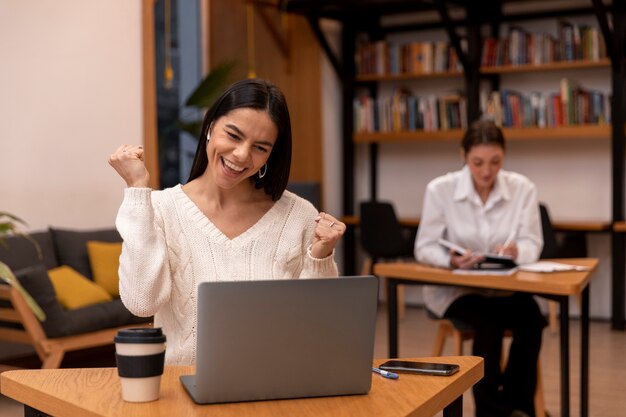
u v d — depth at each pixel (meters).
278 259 2.32
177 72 7.98
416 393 1.90
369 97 8.06
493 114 7.20
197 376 1.76
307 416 1.72
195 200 2.33
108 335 4.81
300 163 8.09
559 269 3.81
